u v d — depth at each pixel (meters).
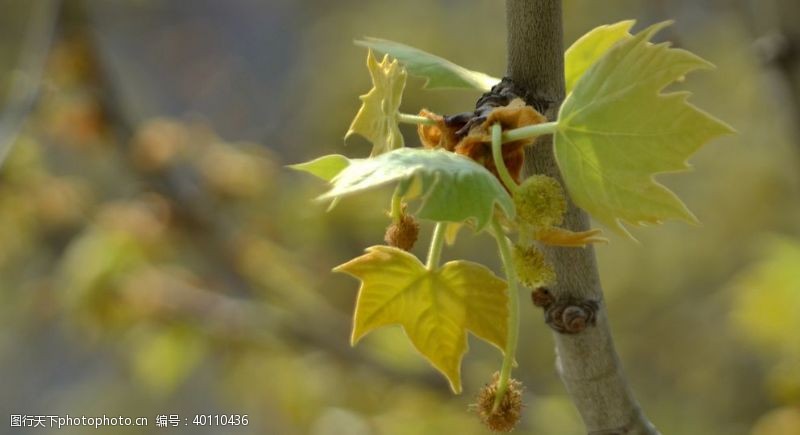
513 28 0.60
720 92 1.83
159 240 1.25
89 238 1.24
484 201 0.56
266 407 1.30
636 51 0.58
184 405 1.86
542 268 0.58
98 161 1.35
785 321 1.16
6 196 1.27
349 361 1.27
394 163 0.56
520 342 1.67
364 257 0.59
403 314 0.59
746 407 1.79
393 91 0.59
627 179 0.58
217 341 1.26
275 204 1.36
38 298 1.32
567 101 0.58
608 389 0.61
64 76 1.21
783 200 1.86
